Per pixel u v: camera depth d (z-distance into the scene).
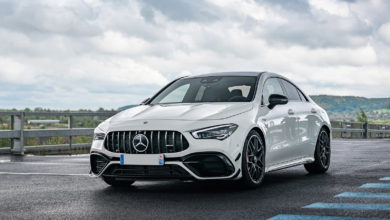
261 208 4.91
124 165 5.91
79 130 13.88
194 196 5.71
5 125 12.62
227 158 5.79
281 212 4.70
